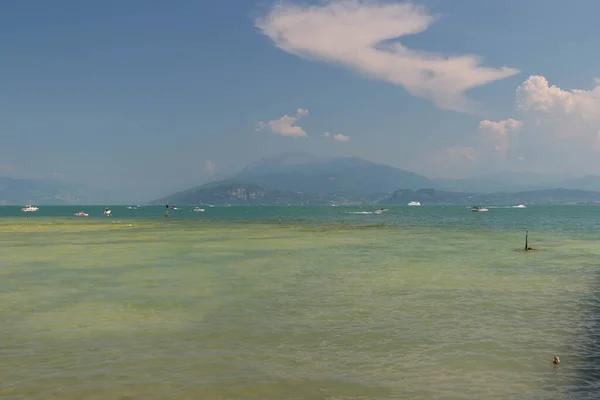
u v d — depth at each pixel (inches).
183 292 1096.2
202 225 4471.0
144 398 515.2
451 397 519.8
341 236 2940.5
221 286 1173.1
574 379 569.0
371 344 698.8
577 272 1389.0
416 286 1163.9
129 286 1176.2
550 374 584.7
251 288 1144.2
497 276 1316.4
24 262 1636.3
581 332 757.3
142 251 2010.3
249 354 656.4
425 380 565.9
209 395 523.2
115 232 3331.7
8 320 840.9
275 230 3644.2
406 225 4515.3
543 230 3540.8
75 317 861.8
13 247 2175.2
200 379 567.5
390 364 617.3
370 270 1441.9
